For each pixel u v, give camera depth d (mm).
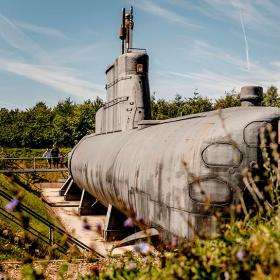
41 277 5508
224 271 3758
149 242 4418
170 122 12984
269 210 4801
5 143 68062
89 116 63688
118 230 15586
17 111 98188
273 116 8461
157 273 4277
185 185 8719
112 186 14539
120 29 18594
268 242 3664
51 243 11430
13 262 9648
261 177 8320
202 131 8953
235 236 4312
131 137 14789
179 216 8961
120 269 4836
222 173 8391
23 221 4320
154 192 10367
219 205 8328
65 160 41094
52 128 69250
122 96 17641
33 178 32531
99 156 17609
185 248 4215
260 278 3289
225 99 54500
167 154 9914
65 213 21953
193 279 3801
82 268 8922
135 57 17297
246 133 8391
